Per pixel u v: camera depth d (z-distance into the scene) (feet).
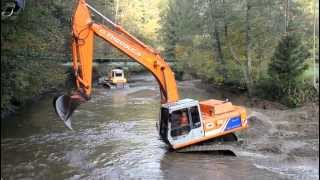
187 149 71.82
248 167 65.51
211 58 159.02
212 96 143.43
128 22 213.05
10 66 92.27
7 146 75.00
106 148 75.00
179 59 209.15
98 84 173.68
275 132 88.12
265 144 77.10
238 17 139.54
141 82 189.16
